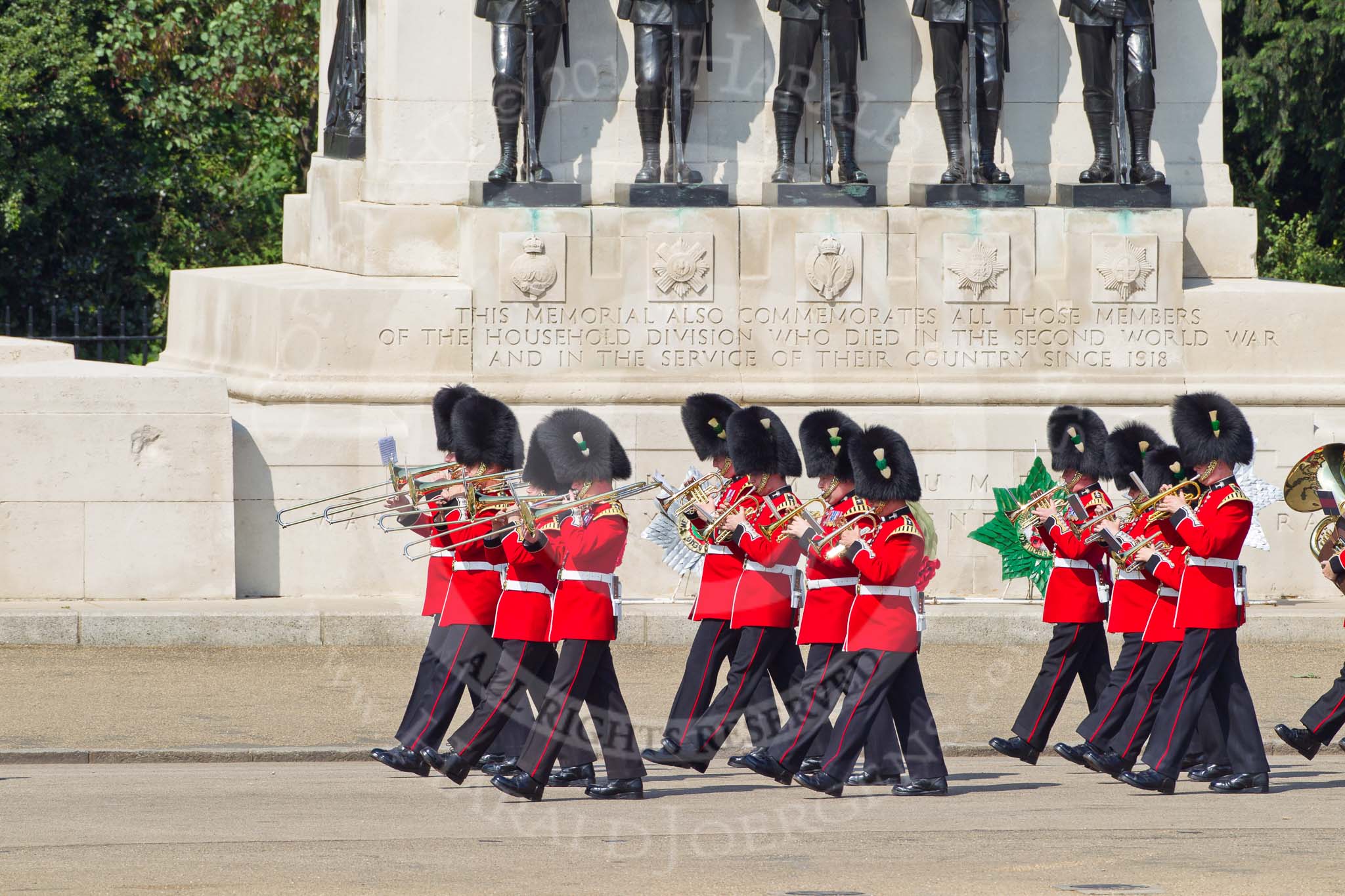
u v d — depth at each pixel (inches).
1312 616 2322.8
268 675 2079.2
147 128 4375.0
